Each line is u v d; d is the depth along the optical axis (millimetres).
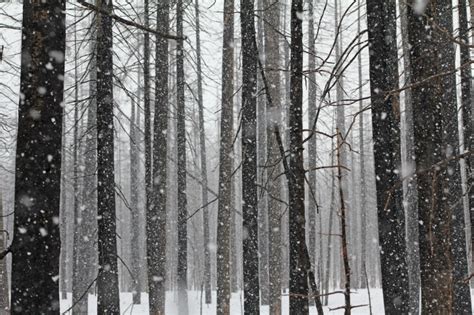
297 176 5660
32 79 4047
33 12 4074
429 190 5086
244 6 9180
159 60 12430
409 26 5293
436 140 5129
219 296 12008
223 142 12484
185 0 12156
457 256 8789
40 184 4012
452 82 8555
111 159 9250
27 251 3939
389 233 5875
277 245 15719
